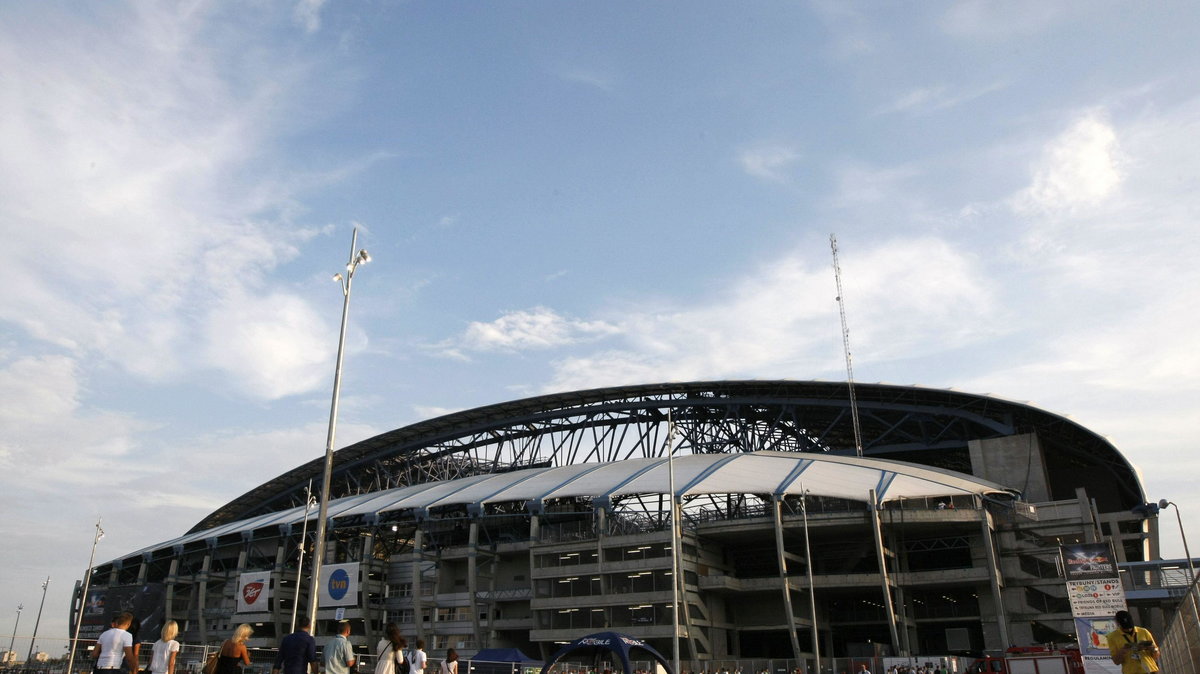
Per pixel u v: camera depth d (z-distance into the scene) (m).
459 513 98.19
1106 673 40.56
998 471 97.25
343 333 36.62
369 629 95.81
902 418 108.19
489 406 127.25
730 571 87.50
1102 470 108.19
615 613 78.88
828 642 84.62
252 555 112.94
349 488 144.75
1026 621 75.62
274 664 15.78
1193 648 17.75
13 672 25.77
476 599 90.12
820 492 77.56
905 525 77.56
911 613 80.94
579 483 90.44
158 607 111.81
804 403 111.00
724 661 72.19
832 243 135.75
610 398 123.31
